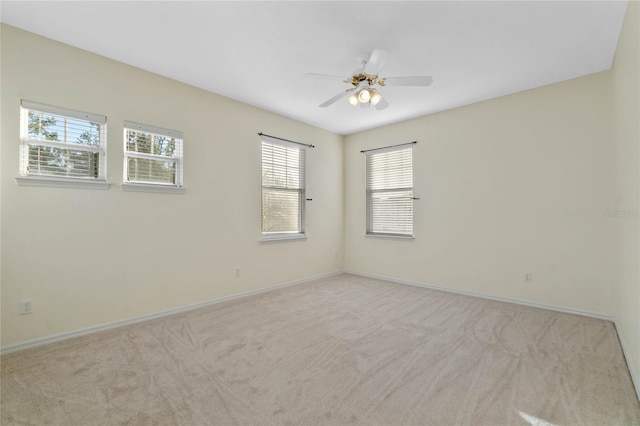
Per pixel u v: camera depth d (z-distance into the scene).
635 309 2.01
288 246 4.64
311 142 5.03
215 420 1.62
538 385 1.94
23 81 2.46
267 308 3.52
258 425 1.59
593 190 3.21
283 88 3.59
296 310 3.44
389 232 5.04
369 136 5.29
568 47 2.69
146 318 3.12
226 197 3.85
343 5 2.14
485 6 2.14
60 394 1.85
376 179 5.23
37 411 1.70
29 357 2.32
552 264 3.46
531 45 2.65
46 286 2.56
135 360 2.27
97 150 2.84
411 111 4.36
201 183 3.60
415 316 3.24
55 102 2.60
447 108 4.24
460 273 4.18
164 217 3.29
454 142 4.24
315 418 1.64
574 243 3.33
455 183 4.23
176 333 2.78
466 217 4.12
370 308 3.51
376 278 5.14
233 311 3.41
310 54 2.82
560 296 3.41
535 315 3.27
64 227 2.65
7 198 2.39
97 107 2.83
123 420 1.63
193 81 3.41
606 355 2.34
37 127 2.54
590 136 3.22
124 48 2.74
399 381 1.99
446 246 4.32
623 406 1.73
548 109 3.48
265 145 4.39
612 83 3.03
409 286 4.59
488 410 1.70
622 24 2.33
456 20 2.30
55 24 2.39
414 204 4.66
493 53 2.79
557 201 3.43
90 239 2.79
